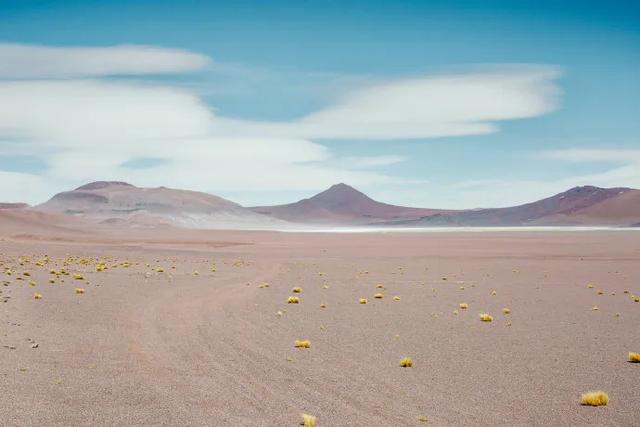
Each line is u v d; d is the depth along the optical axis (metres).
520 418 13.41
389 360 19.06
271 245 119.25
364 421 12.92
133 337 21.92
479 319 28.33
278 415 13.21
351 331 24.53
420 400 14.65
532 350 20.89
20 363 17.44
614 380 16.80
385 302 34.78
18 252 82.19
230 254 86.94
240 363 18.09
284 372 17.12
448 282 48.16
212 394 14.73
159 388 15.21
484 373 17.47
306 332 24.05
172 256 81.00
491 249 103.44
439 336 23.59
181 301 32.88
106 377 16.20
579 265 66.25
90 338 21.61
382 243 131.50
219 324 25.27
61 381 15.70
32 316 26.22
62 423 12.48
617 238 153.12
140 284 42.34
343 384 15.97
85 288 38.91
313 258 80.00
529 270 60.25
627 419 13.41
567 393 15.45
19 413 13.02
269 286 43.06
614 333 24.56
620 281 49.06
